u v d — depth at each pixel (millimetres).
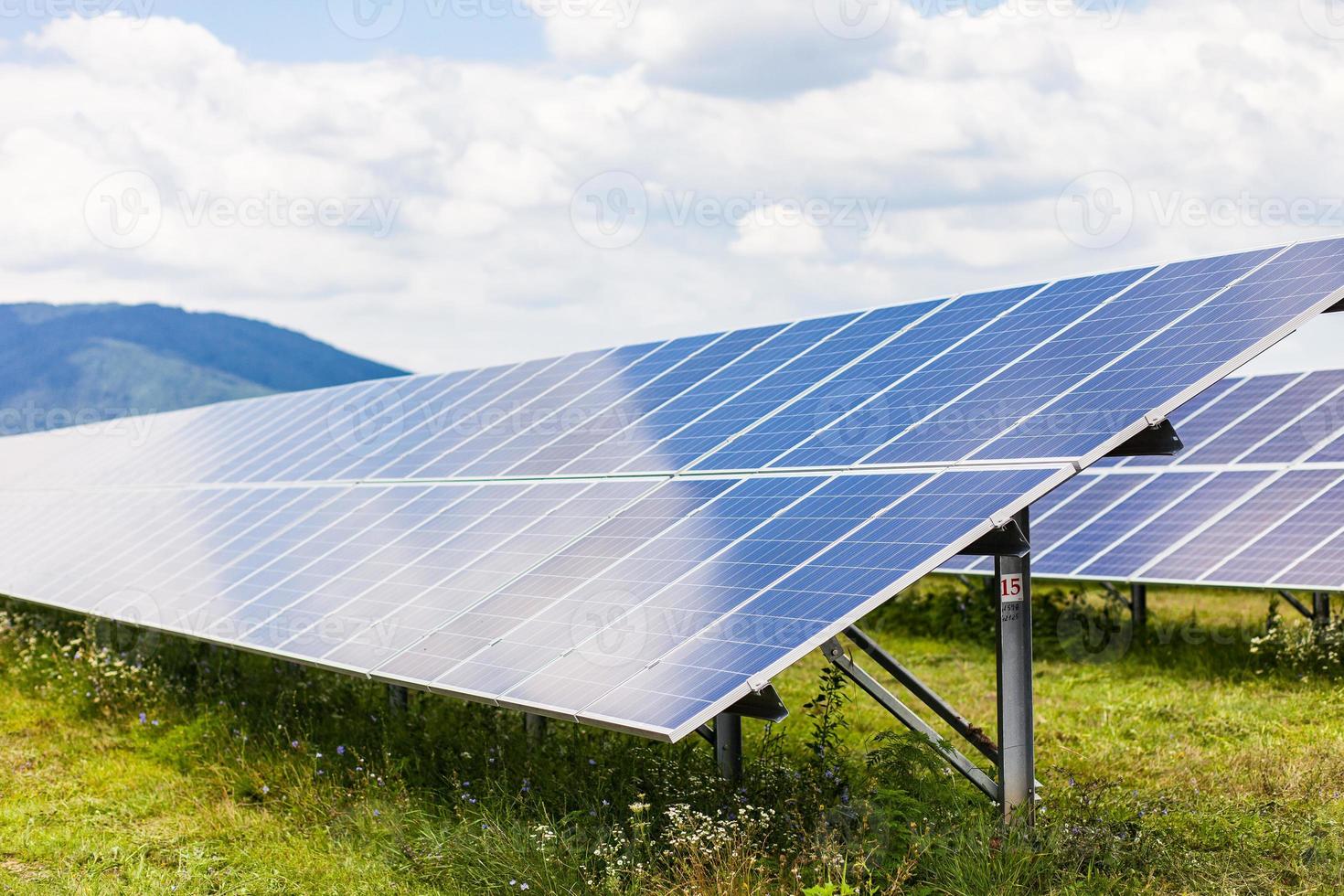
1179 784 10461
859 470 9594
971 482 8414
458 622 9922
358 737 11711
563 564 10164
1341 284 8266
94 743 12484
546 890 7855
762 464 10648
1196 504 17125
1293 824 9258
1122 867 8305
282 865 9055
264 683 13820
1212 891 8000
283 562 13516
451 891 8414
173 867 9273
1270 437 18078
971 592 19938
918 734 9086
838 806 8742
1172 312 9375
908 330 12156
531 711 7941
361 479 15773
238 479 18672
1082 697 14562
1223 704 13617
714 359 14289
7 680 15375
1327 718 12875
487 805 9555
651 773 9602
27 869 9242
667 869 7973
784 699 14828
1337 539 14930
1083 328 10000
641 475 11773
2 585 17734
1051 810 9117
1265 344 8109
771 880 7621
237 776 11086
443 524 12633
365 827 9609
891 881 7508
